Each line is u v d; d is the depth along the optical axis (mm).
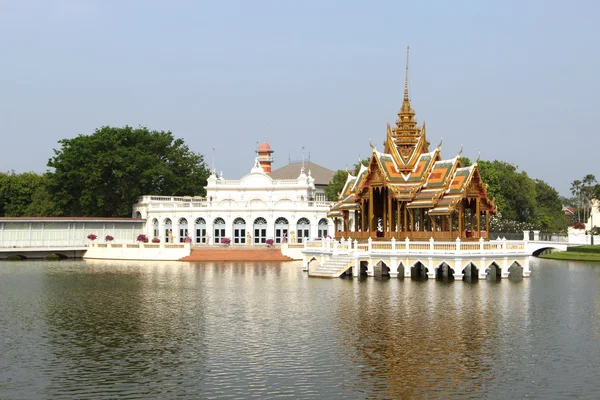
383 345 39906
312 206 128250
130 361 36875
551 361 36406
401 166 77688
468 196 73688
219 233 126500
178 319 48938
